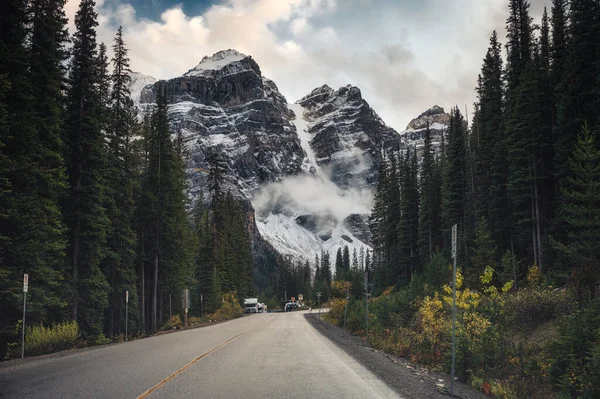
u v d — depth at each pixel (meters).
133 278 38.75
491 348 13.07
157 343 20.67
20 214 20.95
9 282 20.53
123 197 37.41
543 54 49.09
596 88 32.38
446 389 10.26
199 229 75.25
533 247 41.19
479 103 62.75
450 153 60.66
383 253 88.44
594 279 17.75
